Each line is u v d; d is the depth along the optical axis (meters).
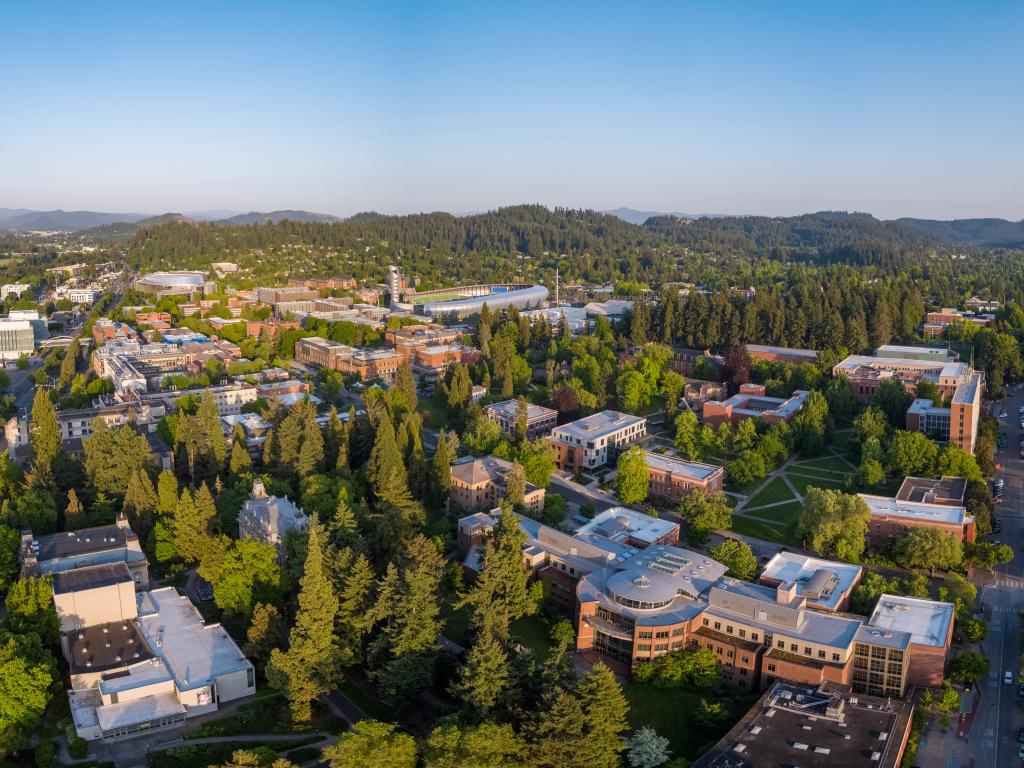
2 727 168.25
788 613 195.50
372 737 154.88
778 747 164.50
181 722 178.12
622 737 172.88
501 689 169.62
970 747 176.88
